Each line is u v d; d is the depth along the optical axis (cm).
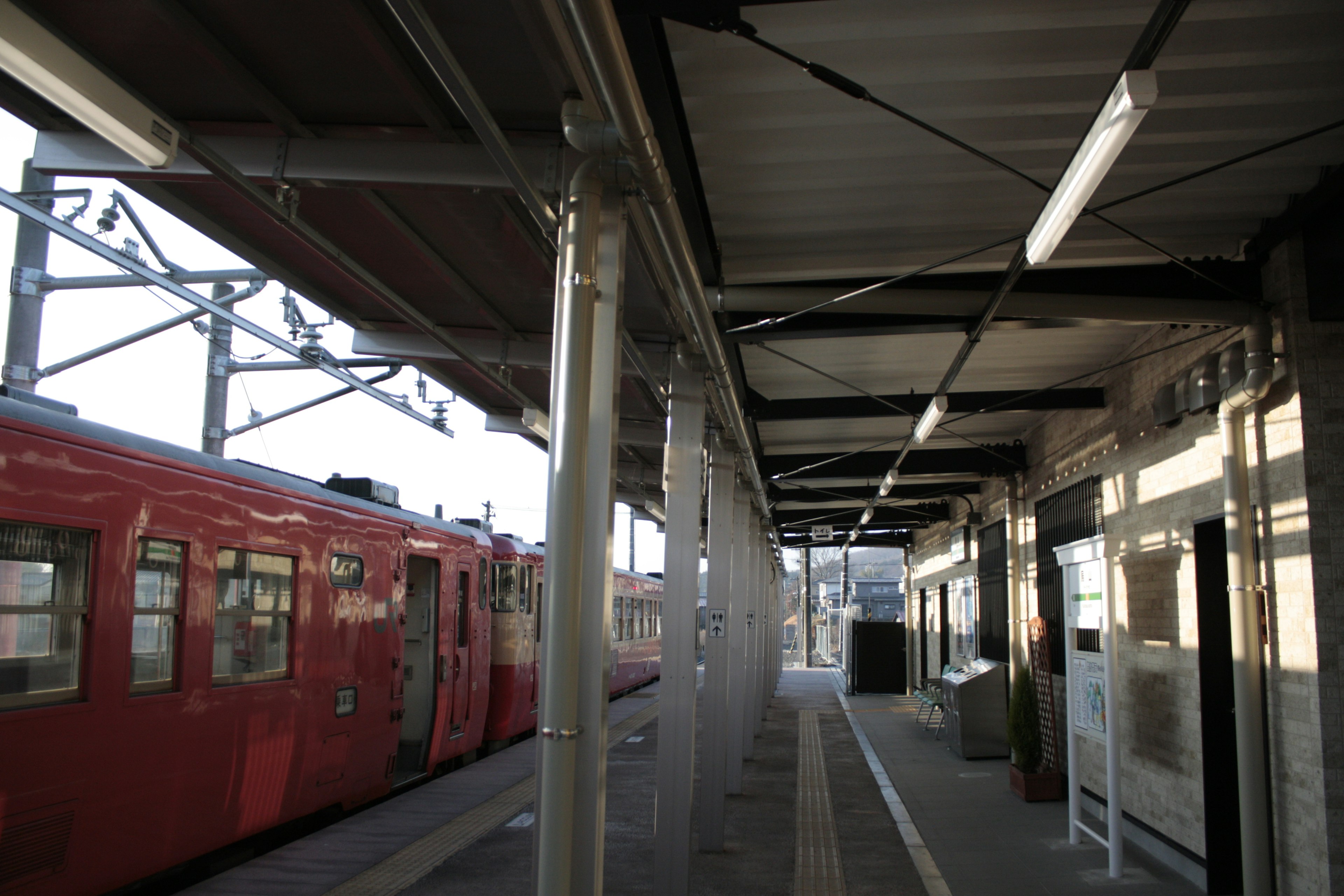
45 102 405
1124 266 625
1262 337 574
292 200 445
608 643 402
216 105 405
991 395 948
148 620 541
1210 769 653
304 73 378
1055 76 438
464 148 416
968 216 580
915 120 389
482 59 361
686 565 656
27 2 322
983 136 488
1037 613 1148
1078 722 793
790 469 1284
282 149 420
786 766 1207
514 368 803
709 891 650
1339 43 408
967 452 1245
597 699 394
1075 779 787
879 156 506
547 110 400
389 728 854
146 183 464
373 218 497
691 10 341
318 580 731
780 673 3028
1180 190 537
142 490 538
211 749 590
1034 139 490
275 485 681
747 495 1080
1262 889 559
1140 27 400
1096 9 388
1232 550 590
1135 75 297
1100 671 748
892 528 2336
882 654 2434
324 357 1092
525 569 1333
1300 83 439
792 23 396
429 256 542
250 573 642
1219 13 388
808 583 3962
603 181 381
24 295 870
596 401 406
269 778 657
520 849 725
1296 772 546
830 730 1606
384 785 858
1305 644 539
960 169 522
